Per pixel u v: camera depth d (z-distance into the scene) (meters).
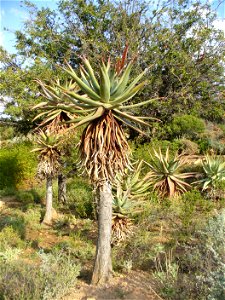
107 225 5.10
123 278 5.21
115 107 4.66
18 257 6.11
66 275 4.79
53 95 7.14
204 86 15.63
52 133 7.83
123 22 14.91
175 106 15.95
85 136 4.84
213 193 10.42
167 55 15.27
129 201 6.27
